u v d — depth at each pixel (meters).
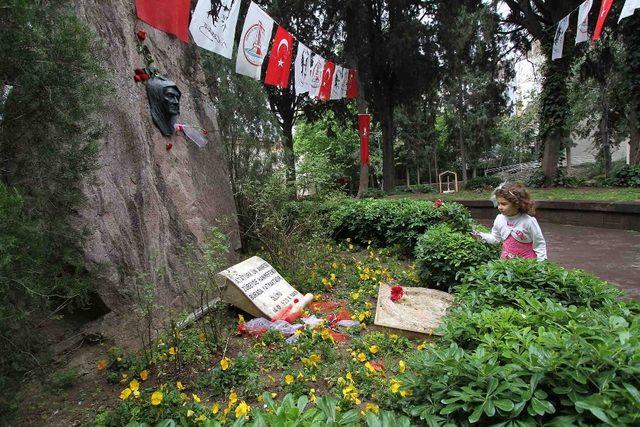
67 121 1.96
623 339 1.57
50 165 2.01
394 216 6.30
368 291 4.32
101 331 2.89
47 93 1.86
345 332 3.28
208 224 4.38
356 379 2.50
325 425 1.48
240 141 6.59
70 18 2.02
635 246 6.85
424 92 17.39
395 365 2.73
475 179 18.77
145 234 3.37
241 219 5.95
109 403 2.34
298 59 7.37
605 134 17.86
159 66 4.22
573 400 1.41
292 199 6.14
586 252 6.66
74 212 2.54
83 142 2.33
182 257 3.74
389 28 15.74
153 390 2.36
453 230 5.20
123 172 3.27
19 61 1.75
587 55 14.74
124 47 3.59
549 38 13.88
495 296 2.55
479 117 25.14
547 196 11.80
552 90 14.13
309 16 14.42
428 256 4.29
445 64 16.50
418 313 3.68
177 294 3.51
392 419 1.62
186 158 4.32
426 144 29.19
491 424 1.54
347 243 6.80
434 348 2.05
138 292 2.86
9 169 1.94
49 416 2.24
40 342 2.09
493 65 17.75
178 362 2.68
